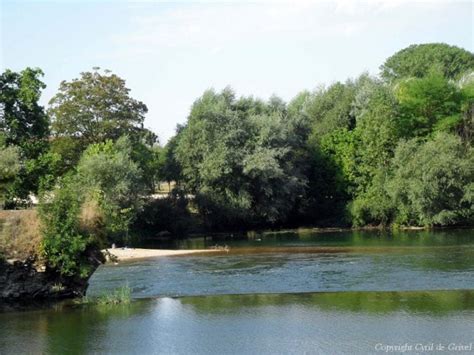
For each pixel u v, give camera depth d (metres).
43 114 63.75
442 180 77.38
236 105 89.88
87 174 68.25
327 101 104.38
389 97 91.06
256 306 33.28
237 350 24.75
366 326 27.95
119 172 71.00
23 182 56.00
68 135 82.44
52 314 31.69
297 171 88.81
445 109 90.88
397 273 42.91
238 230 88.44
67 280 34.84
